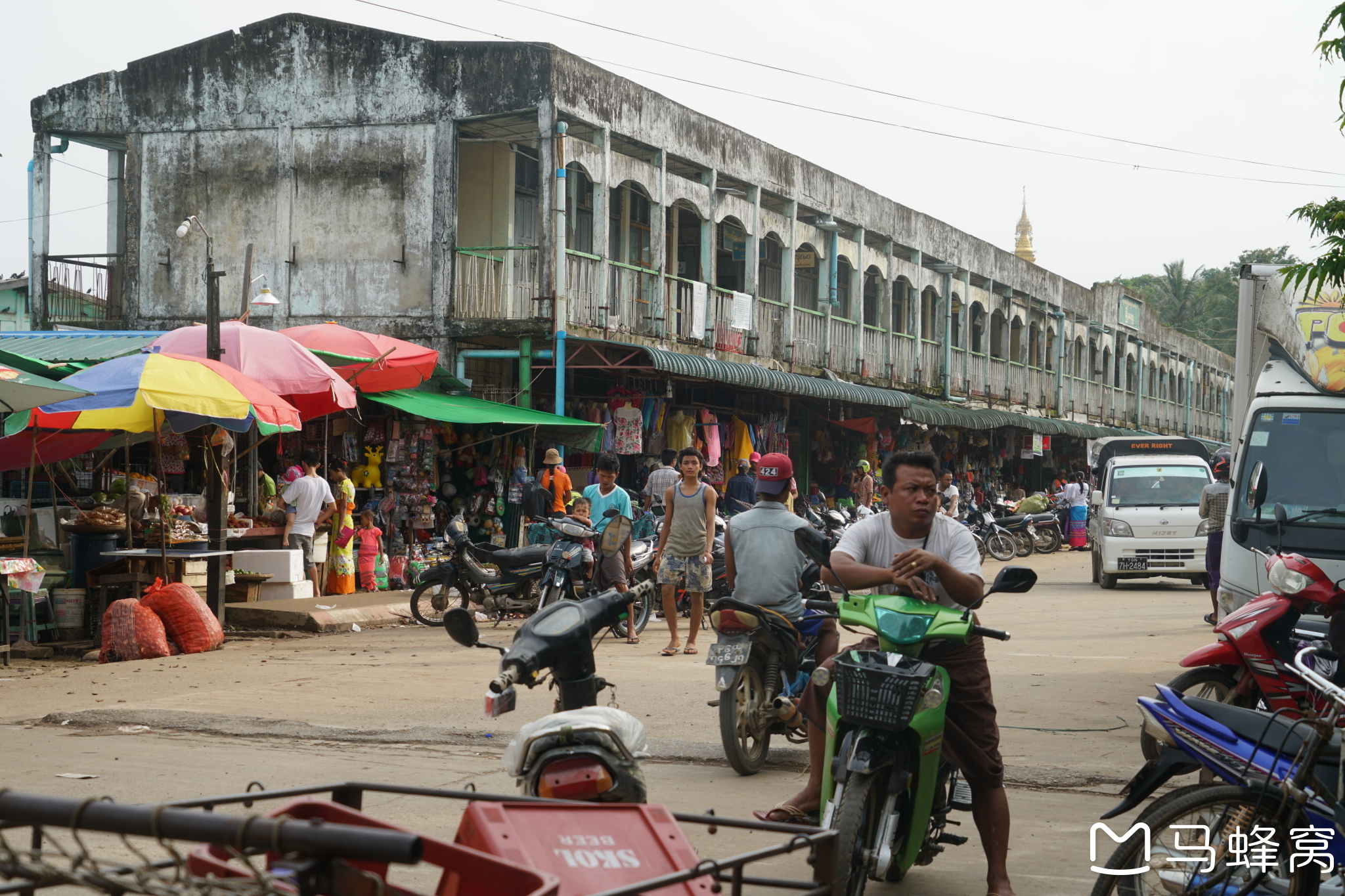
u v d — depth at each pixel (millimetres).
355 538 16078
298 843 1812
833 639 6648
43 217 20859
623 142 20406
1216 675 6465
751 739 6980
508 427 18516
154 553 11938
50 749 6910
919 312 30281
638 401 19484
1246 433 9281
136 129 20422
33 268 20906
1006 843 4344
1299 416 9141
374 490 17125
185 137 20219
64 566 12836
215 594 12359
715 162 22375
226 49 19969
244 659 10883
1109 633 12672
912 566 4168
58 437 13367
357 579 16031
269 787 5902
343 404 13938
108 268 20812
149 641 11039
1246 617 6195
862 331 27594
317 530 15320
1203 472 19219
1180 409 53375
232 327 13953
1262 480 8359
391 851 1747
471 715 7980
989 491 34938
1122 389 45781
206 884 1924
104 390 11203
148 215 20406
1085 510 30734
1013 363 36094
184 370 11547
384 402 16312
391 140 19328
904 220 29234
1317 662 5891
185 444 15523
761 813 5020
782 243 24812
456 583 13609
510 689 3703
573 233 20688
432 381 18688
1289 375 9414
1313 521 8773
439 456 18328
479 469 18656
